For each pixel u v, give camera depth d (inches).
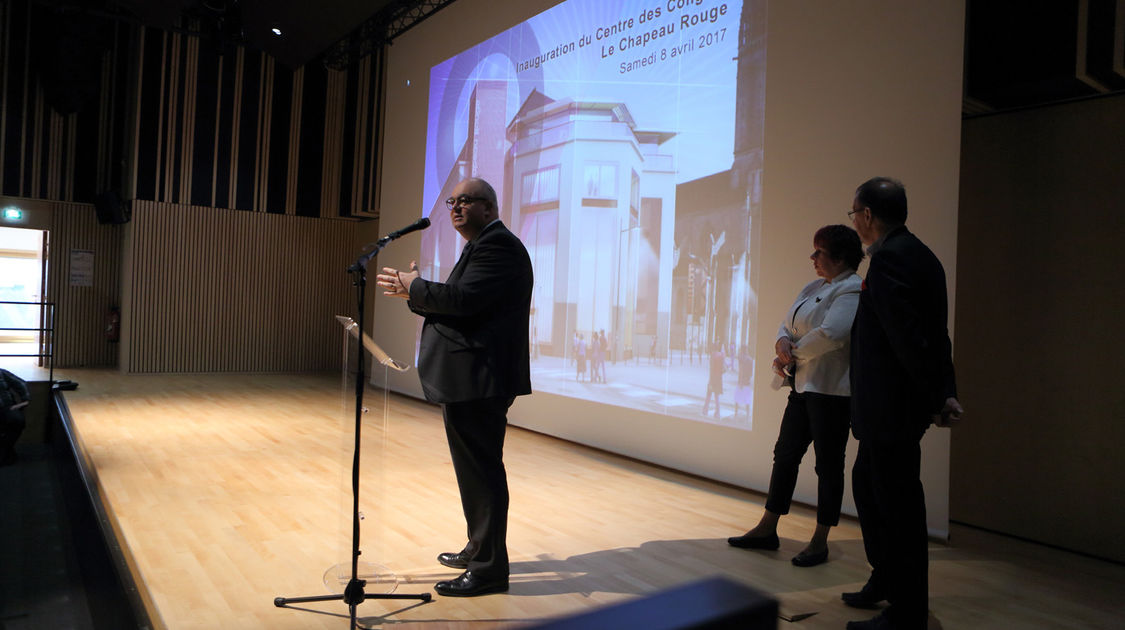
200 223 379.9
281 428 226.1
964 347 148.5
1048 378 136.7
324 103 409.4
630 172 200.7
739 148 171.6
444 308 93.1
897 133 142.3
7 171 352.2
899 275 80.6
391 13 306.5
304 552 113.0
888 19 144.6
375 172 387.9
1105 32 120.9
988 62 134.2
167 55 367.2
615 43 208.5
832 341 107.4
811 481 154.7
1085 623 95.1
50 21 345.1
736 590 12.9
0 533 178.7
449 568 107.7
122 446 189.8
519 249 100.0
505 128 255.9
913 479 83.7
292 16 283.6
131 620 88.5
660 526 134.2
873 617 91.7
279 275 403.5
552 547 119.5
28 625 122.1
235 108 386.0
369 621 87.5
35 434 298.2
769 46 166.2
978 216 147.1
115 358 385.4
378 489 112.6
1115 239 129.0
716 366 173.9
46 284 368.5
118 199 360.2
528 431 235.1
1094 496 130.0
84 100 352.8
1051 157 137.6
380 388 327.6
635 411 195.3
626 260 200.5
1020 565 121.2
